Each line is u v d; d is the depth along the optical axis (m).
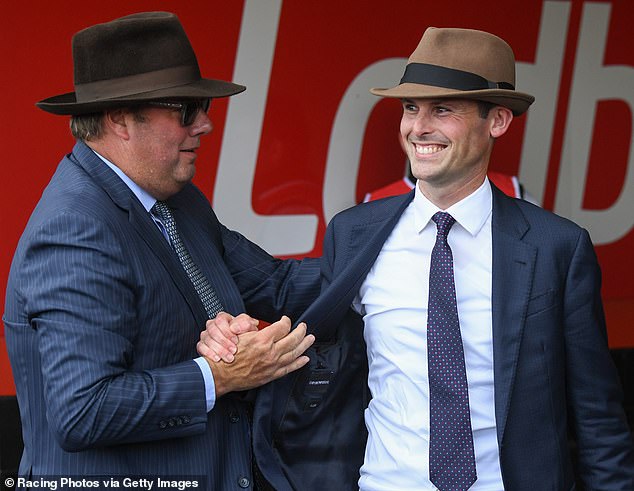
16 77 11.25
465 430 6.60
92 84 6.60
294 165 12.37
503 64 6.75
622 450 6.92
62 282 6.25
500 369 6.60
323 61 12.29
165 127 6.68
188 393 6.40
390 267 7.04
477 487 6.69
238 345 6.58
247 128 12.13
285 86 12.20
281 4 12.05
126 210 6.66
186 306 6.78
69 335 6.18
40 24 11.25
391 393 6.91
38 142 11.41
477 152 6.72
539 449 6.68
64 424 6.18
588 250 6.87
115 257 6.39
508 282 6.72
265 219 12.35
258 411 6.98
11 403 11.47
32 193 11.46
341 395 7.36
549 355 6.69
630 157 13.36
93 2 11.40
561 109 13.07
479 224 6.87
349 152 12.52
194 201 7.68
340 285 7.03
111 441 6.26
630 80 13.24
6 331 6.69
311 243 12.55
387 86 12.55
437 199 6.89
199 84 6.79
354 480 7.37
